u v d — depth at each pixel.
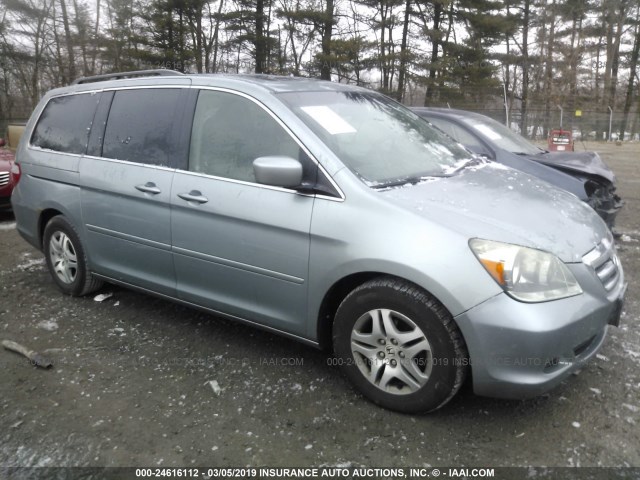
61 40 33.00
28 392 3.14
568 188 5.46
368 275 2.87
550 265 2.59
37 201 4.52
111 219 3.93
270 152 3.18
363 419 2.85
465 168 3.59
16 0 30.20
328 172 2.96
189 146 3.53
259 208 3.11
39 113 4.74
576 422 2.81
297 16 28.73
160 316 4.18
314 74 31.16
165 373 3.34
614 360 3.42
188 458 2.58
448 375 2.65
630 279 5.01
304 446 2.65
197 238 3.42
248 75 3.80
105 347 3.68
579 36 35.62
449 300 2.56
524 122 27.30
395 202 2.79
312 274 2.97
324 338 3.14
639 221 7.57
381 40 30.84
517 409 2.92
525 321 2.47
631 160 17.22
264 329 3.35
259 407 2.97
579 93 35.50
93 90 4.28
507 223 2.75
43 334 3.88
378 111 3.77
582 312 2.60
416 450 2.62
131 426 2.82
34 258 5.71
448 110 6.77
